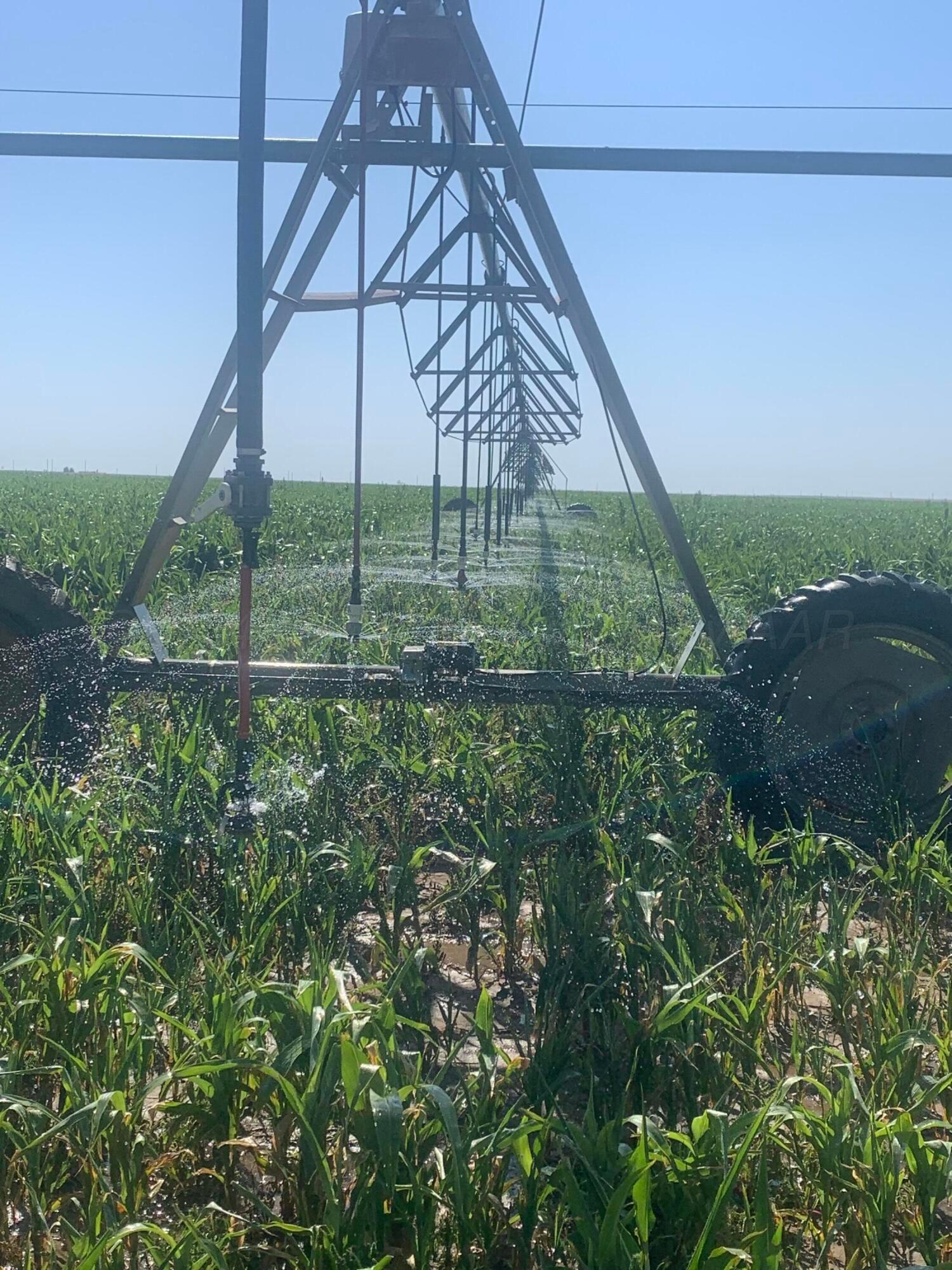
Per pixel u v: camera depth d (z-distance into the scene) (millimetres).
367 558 13664
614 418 4816
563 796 4324
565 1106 2662
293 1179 2211
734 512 42250
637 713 5340
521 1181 2133
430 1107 2277
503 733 5551
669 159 5074
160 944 2998
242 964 3006
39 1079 2539
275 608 9133
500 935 3600
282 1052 2260
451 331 7938
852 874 4008
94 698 4633
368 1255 1980
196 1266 1885
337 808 4340
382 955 3311
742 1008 2729
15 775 3984
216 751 4664
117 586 9570
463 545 9320
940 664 4539
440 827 4398
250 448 3963
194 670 4664
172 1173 2307
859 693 4562
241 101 3852
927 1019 2881
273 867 3555
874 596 4492
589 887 3707
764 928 3330
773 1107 2178
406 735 5207
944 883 3596
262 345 3949
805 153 5066
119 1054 2482
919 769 4574
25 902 3188
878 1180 2088
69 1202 2266
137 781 4125
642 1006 2979
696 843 4328
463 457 8953
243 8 3842
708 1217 1892
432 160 4930
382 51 4730
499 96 4684
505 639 7555
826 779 4566
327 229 5051
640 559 15016
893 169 5066
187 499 4812
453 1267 2066
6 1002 2619
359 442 4789
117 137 5035
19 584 4645
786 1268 2158
